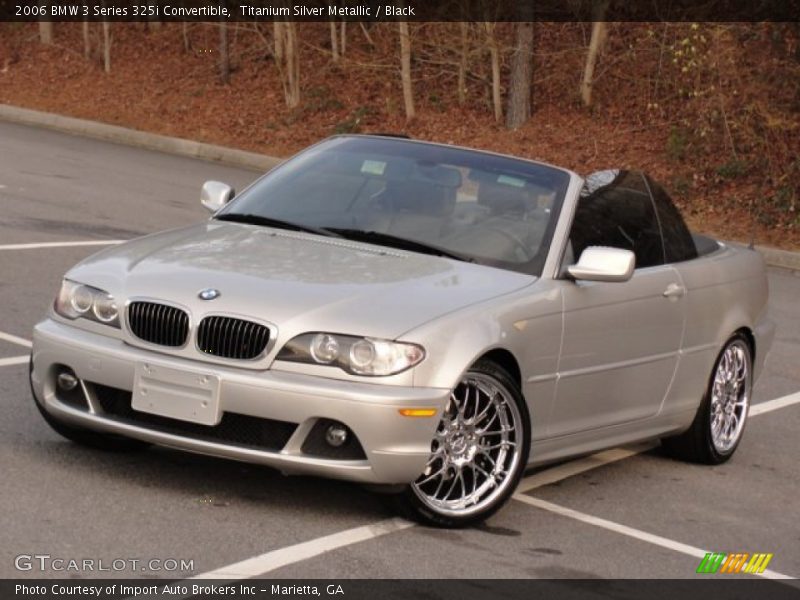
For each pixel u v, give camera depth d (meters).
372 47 29.53
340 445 6.55
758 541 7.42
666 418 8.56
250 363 6.56
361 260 7.30
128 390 6.75
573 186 8.09
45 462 7.21
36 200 17.33
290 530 6.55
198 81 29.61
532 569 6.42
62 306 7.17
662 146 24.78
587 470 8.53
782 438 9.98
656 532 7.35
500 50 26.89
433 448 6.82
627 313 7.93
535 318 7.20
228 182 22.28
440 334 6.66
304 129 27.39
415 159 8.32
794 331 14.49
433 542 6.65
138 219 16.92
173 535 6.30
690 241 8.99
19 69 30.95
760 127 23.25
